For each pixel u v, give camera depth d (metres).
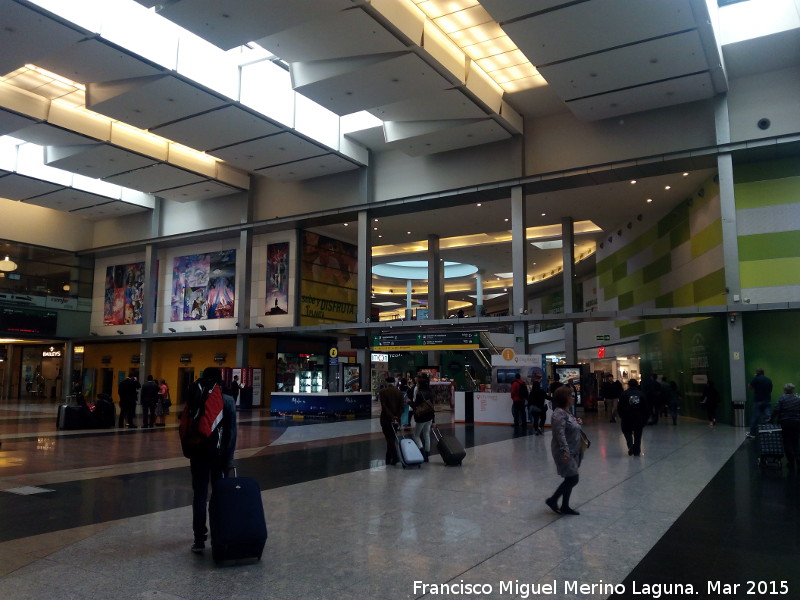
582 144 21.22
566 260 29.22
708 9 14.62
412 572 4.57
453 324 23.64
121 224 34.22
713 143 19.03
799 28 16.31
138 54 16.48
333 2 13.96
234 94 19.14
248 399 27.69
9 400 35.88
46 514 6.58
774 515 6.47
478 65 18.75
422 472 9.42
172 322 33.12
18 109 20.14
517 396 17.19
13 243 32.88
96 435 15.23
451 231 32.28
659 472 9.36
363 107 19.33
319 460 10.91
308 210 27.17
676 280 24.97
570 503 7.04
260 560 4.87
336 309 31.47
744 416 18.03
